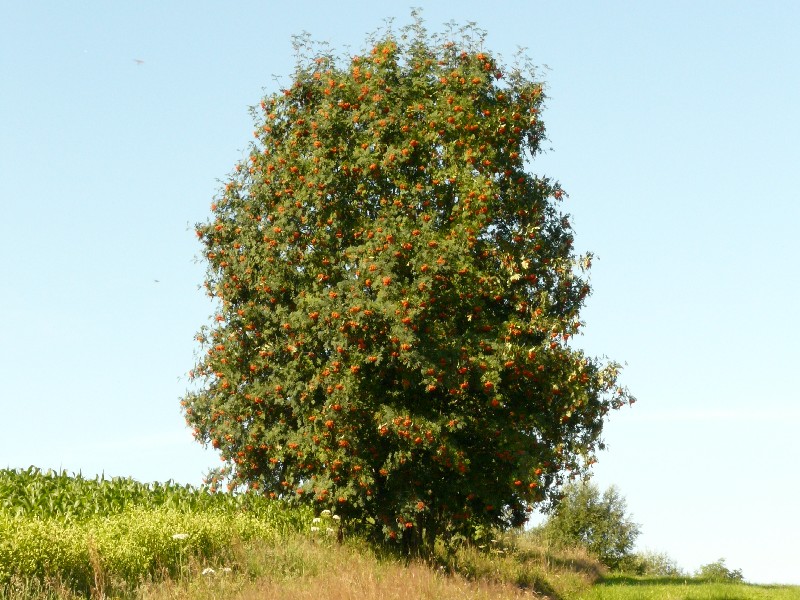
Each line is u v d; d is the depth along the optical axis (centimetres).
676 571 4300
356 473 2262
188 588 1592
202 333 2784
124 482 2612
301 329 2389
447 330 2281
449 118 2345
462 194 2269
